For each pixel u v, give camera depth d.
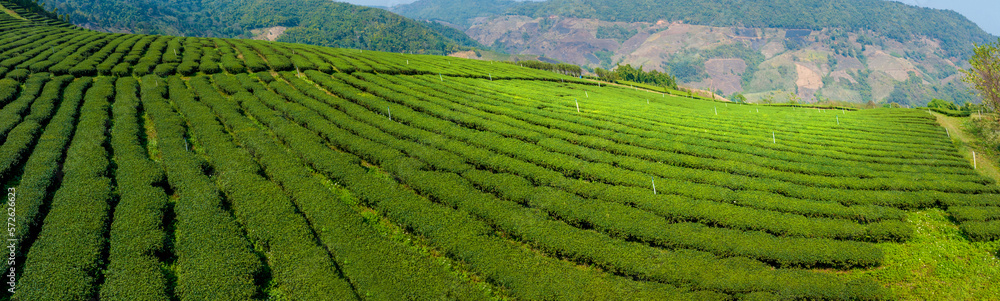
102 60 57.16
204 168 28.03
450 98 49.47
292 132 34.22
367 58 76.69
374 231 21.70
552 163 30.77
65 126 33.06
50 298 16.27
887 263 21.89
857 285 19.02
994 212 26.72
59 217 20.86
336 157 29.95
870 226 24.17
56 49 63.81
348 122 37.16
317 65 61.09
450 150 32.75
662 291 18.05
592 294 17.69
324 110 40.12
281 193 24.53
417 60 83.69
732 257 20.69
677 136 39.56
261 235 20.81
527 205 25.69
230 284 17.56
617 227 22.91
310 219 22.91
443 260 20.88
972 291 20.06
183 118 36.84
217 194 24.14
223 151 30.03
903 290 20.06
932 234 25.20
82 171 25.55
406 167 28.89
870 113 60.19
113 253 18.84
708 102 73.56
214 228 21.02
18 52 59.34
